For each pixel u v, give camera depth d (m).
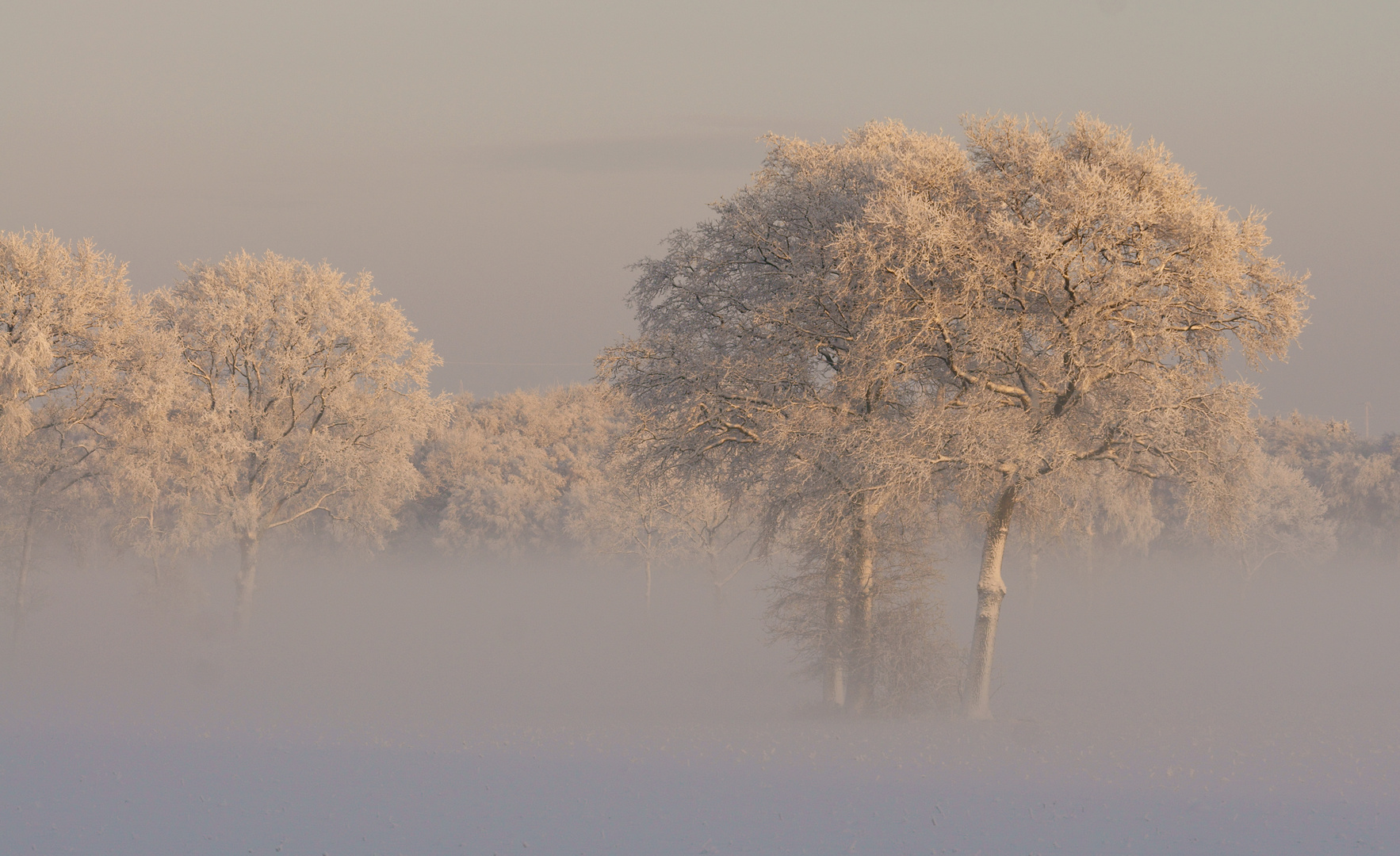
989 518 94.75
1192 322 87.62
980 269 81.81
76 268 159.25
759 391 97.19
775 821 46.22
